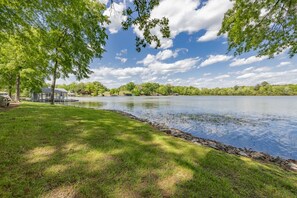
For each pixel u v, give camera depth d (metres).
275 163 7.04
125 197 3.00
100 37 17.97
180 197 3.11
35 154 4.45
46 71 19.83
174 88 155.25
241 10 6.03
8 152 4.41
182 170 4.11
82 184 3.28
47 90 44.03
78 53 18.14
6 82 24.53
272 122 19.88
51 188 3.10
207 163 4.68
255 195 3.38
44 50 11.24
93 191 3.10
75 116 10.45
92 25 16.31
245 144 12.07
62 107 15.66
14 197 2.79
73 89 127.56
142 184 3.44
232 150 8.55
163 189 3.32
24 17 7.12
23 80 24.56
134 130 7.86
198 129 16.33
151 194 3.14
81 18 13.96
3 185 3.05
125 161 4.38
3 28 7.34
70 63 17.89
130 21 6.12
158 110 32.25
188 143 6.45
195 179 3.73
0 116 8.92
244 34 6.46
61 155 4.48
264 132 15.30
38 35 8.40
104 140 5.94
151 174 3.85
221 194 3.26
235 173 4.25
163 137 6.95
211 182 3.64
